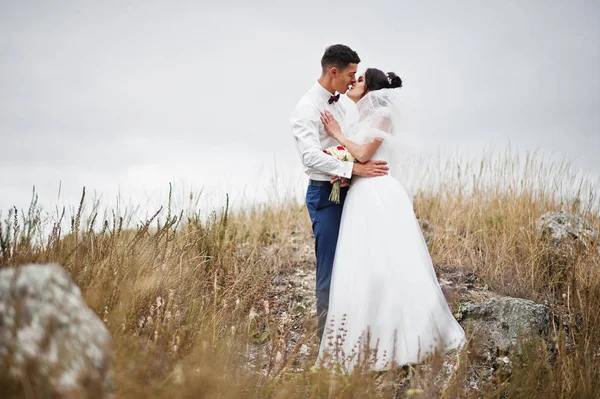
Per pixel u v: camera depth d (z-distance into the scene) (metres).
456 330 3.88
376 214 4.11
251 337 3.95
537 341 3.88
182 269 4.18
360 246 4.07
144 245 4.11
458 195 6.64
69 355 2.01
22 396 1.91
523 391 3.38
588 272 4.94
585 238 5.41
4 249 3.32
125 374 2.47
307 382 3.09
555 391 3.45
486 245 5.60
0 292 2.10
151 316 3.36
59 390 1.92
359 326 3.84
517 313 4.20
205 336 3.35
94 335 2.16
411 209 4.20
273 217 6.45
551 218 5.66
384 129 4.32
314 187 4.49
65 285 2.23
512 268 5.26
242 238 5.82
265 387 3.05
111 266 3.59
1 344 1.99
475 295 4.86
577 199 6.25
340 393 2.96
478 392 3.29
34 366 1.93
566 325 4.42
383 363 3.68
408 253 3.99
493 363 3.89
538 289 4.97
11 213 3.46
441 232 5.87
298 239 6.09
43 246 3.62
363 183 4.25
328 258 4.37
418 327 3.78
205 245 4.86
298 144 4.42
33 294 2.11
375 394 3.20
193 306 3.78
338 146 4.37
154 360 2.78
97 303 3.07
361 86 4.55
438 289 4.01
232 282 4.34
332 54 4.45
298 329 4.39
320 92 4.54
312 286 5.06
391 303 3.86
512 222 5.83
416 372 3.37
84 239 3.80
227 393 2.67
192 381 2.54
